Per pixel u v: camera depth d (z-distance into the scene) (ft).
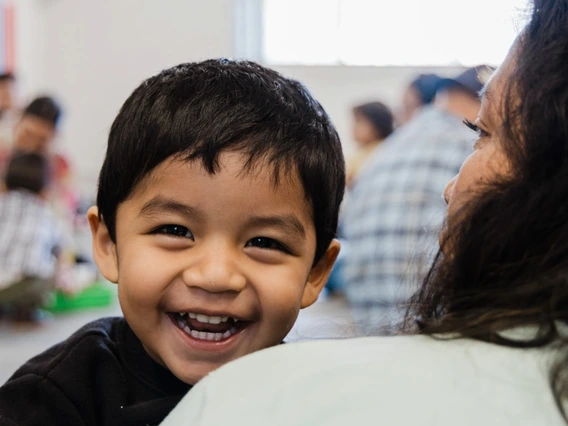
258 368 1.72
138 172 2.75
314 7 17.11
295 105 3.03
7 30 15.76
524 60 1.84
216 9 17.03
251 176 2.66
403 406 1.49
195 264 2.65
